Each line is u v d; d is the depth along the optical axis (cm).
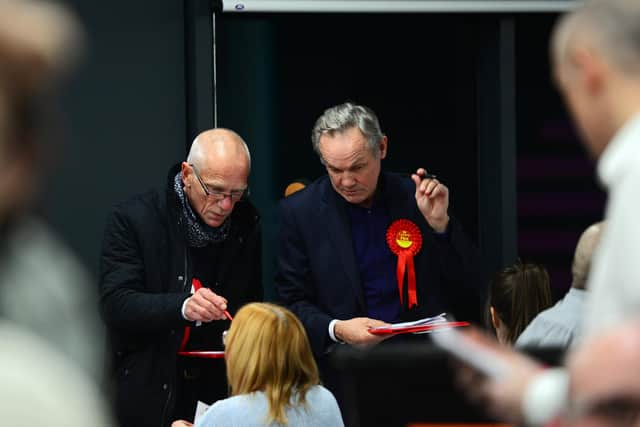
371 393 254
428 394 253
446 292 664
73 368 150
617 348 183
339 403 650
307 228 668
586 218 848
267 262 826
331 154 643
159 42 789
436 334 225
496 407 210
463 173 839
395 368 254
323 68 827
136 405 625
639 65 198
